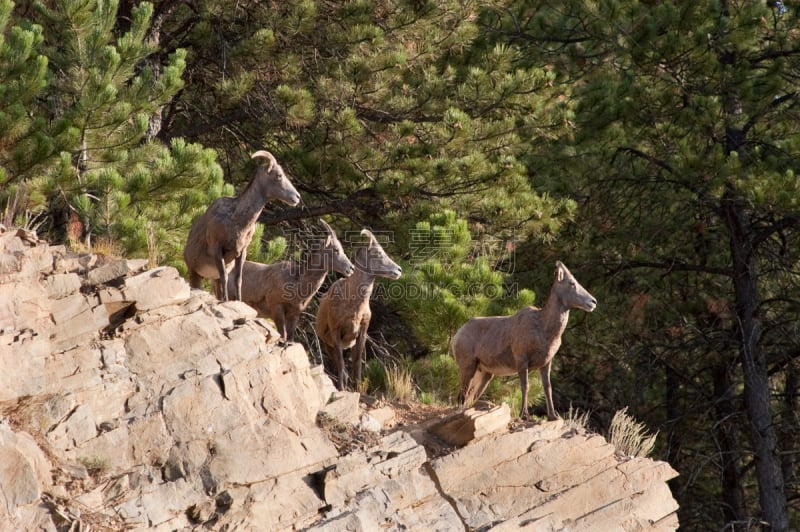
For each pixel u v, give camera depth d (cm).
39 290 2688
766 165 6228
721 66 6669
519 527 3269
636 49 6775
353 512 2923
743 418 7569
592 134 7175
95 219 4312
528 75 6062
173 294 2969
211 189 4697
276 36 5897
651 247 7494
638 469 3681
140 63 5822
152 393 2773
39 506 2398
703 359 7562
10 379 2500
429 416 3581
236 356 2958
